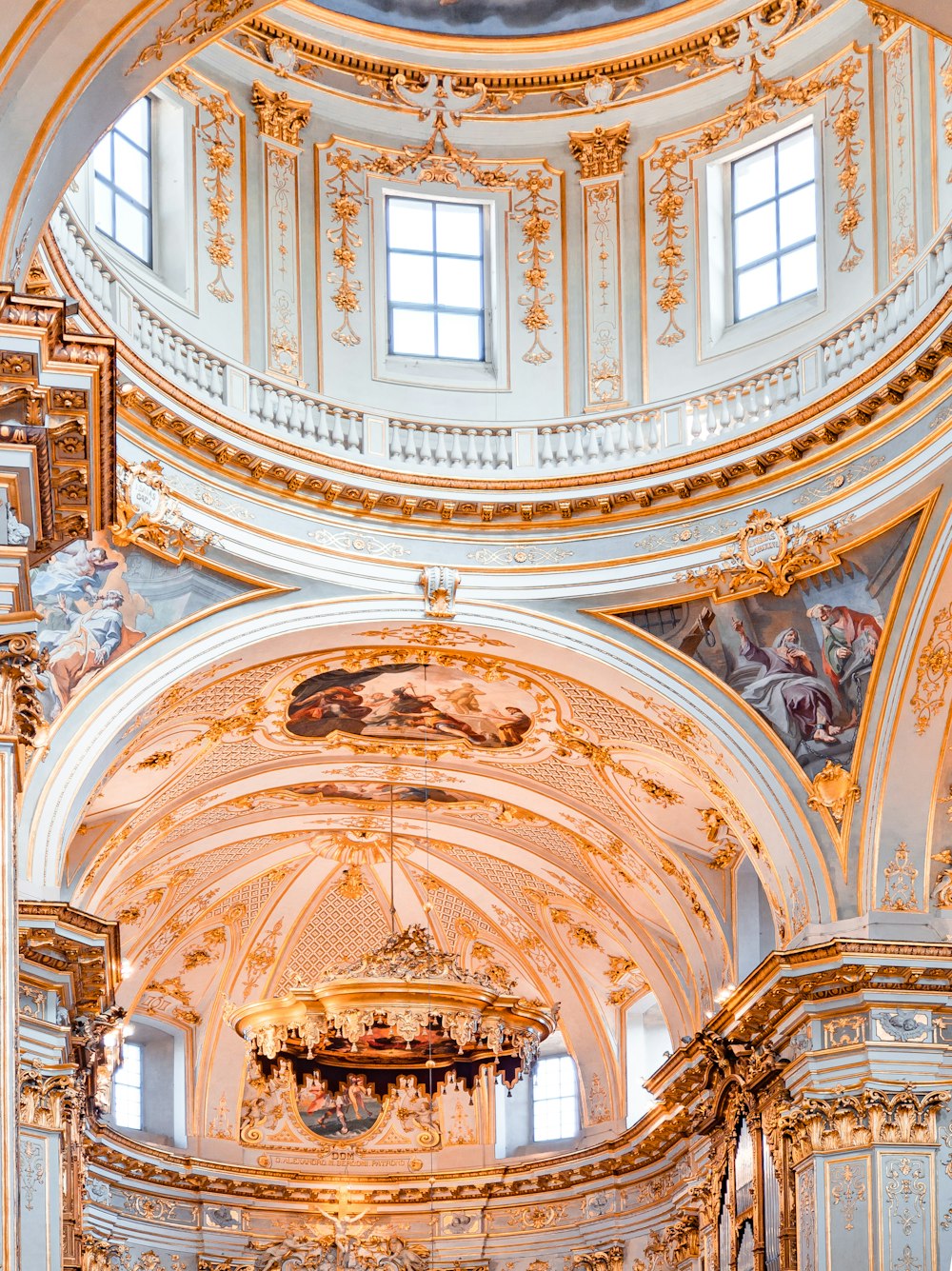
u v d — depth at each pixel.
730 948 24.48
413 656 22.36
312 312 21.95
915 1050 20.39
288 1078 26.12
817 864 21.30
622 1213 28.67
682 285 22.31
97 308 18.44
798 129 21.75
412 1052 25.34
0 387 10.45
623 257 22.56
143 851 25.08
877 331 19.92
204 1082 30.77
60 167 11.51
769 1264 21.72
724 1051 22.83
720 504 21.28
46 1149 18.61
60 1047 19.03
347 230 22.38
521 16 22.28
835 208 21.03
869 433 19.98
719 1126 24.12
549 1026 22.95
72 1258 21.14
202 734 22.97
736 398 21.39
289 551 20.81
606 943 28.92
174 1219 29.55
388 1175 31.06
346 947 31.41
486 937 30.78
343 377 21.92
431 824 28.14
